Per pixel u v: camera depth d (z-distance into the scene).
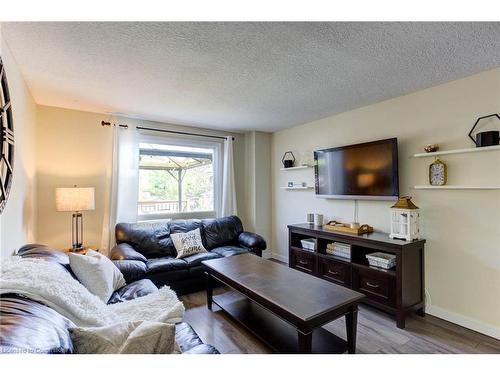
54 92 2.76
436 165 2.55
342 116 3.54
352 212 3.43
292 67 2.19
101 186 3.56
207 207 4.56
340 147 3.43
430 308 2.61
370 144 3.06
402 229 2.64
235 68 2.21
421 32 1.69
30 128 2.77
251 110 3.41
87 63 2.12
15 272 1.18
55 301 1.16
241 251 3.50
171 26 1.63
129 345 0.94
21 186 2.38
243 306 2.57
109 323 1.42
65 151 3.32
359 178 3.20
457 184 2.44
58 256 1.93
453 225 2.47
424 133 2.69
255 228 4.61
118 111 3.44
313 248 3.40
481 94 2.30
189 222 3.81
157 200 4.12
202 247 3.52
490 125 2.25
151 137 3.94
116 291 2.15
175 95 2.85
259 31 1.68
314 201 3.98
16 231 2.21
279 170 4.63
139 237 3.31
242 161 4.84
